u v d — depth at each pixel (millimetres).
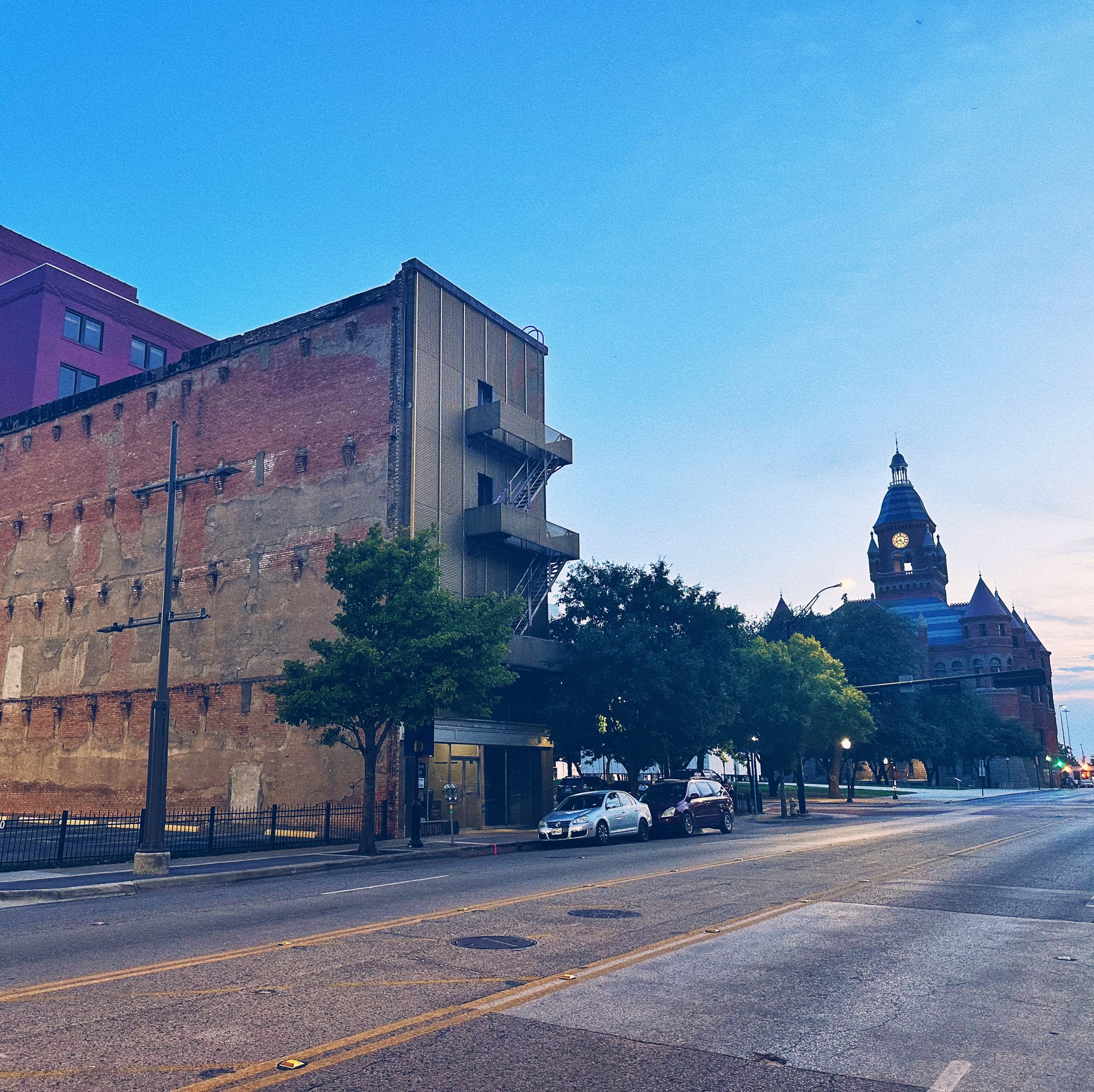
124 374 53688
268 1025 6371
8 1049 5812
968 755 93375
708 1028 6418
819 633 75625
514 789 34000
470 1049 5871
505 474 35938
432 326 33156
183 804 32938
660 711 32625
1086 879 15281
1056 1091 5289
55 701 38000
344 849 23953
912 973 8188
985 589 131500
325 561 31984
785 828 32875
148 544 36969
